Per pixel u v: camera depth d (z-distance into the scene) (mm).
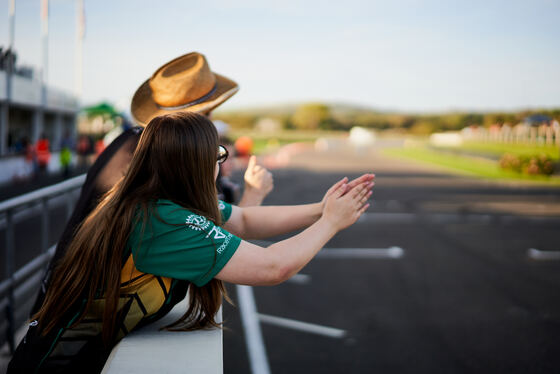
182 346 1053
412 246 8359
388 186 18125
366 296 5660
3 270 4641
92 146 26703
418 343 4297
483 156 37625
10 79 18016
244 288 5980
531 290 5867
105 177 1383
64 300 1055
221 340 1093
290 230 1362
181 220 1013
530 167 23516
